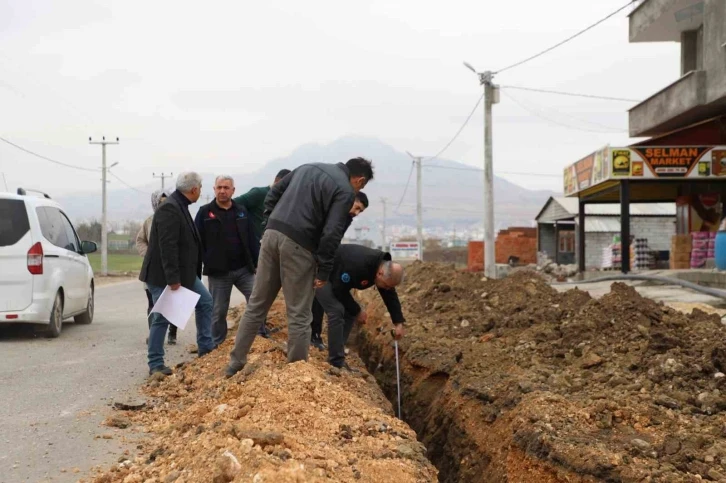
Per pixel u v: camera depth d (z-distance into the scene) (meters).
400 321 8.12
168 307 7.79
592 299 8.74
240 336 6.88
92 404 6.59
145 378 7.86
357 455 4.53
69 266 11.81
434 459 7.07
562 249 43.88
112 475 4.42
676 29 23.25
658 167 20.09
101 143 45.09
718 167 20.00
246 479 3.69
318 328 8.93
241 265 9.13
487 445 6.15
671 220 37.84
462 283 12.59
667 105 21.59
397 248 82.50
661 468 4.71
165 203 7.96
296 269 6.62
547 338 8.16
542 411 5.71
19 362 8.90
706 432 5.23
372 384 7.43
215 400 5.98
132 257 67.00
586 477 4.83
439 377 8.19
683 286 14.91
